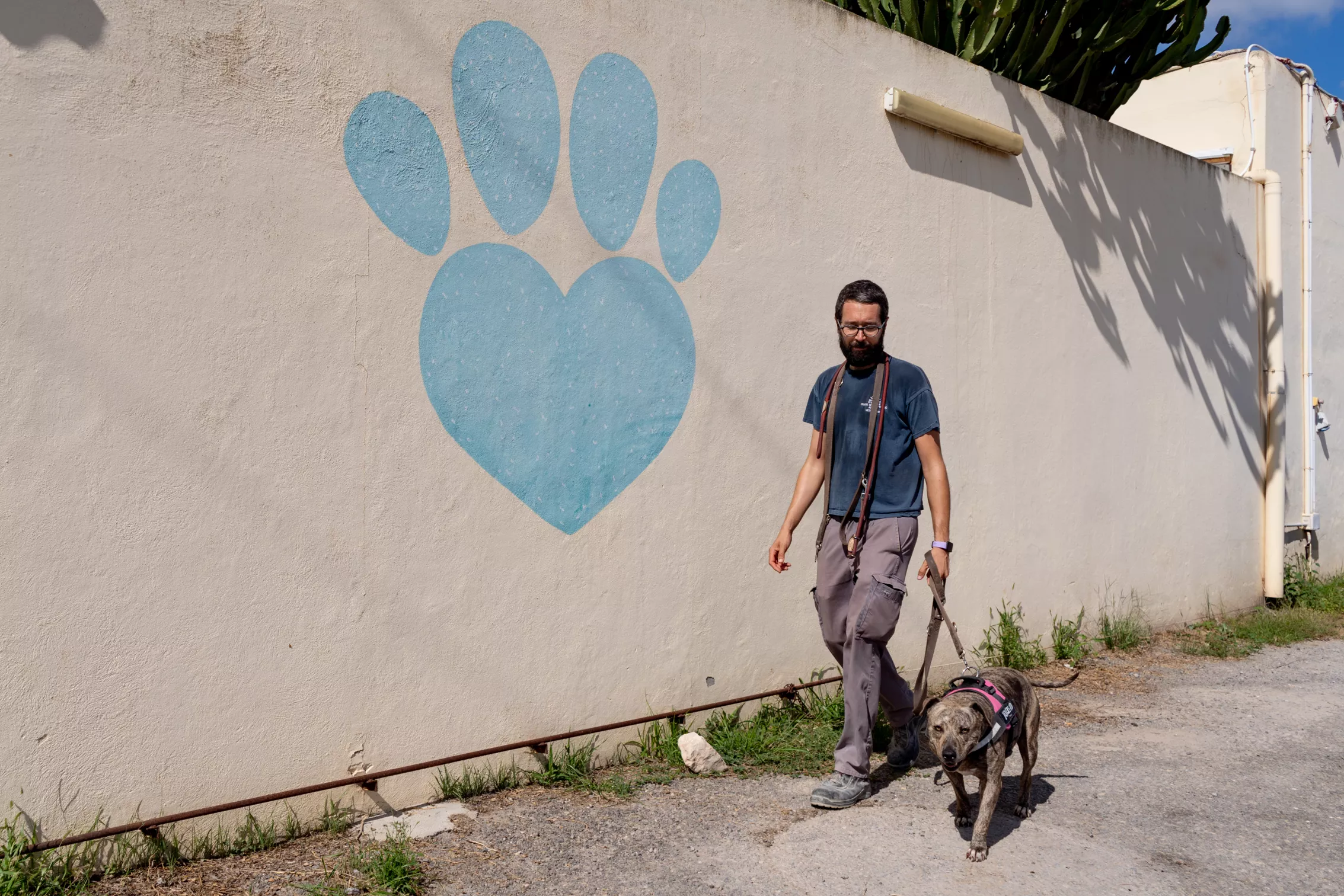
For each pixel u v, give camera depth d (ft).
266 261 11.91
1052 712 19.20
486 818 13.03
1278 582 30.58
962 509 20.85
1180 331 27.35
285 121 12.07
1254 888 11.77
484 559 13.80
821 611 14.35
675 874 11.65
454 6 13.48
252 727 11.83
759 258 17.24
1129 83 26.00
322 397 12.34
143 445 11.07
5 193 10.27
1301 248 32.58
